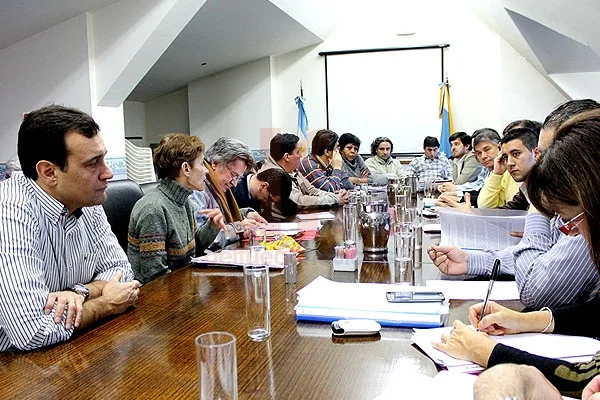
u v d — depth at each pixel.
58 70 3.85
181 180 1.93
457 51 6.75
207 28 5.21
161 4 3.63
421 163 5.92
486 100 6.70
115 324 1.19
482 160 3.50
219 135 7.41
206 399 0.76
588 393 0.78
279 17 5.63
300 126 7.16
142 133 7.75
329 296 1.27
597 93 5.86
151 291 1.44
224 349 0.76
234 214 2.51
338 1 6.59
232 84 7.30
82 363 0.98
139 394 0.84
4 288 1.10
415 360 0.96
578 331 1.07
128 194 2.17
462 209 2.14
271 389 0.85
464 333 0.96
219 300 1.34
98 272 1.49
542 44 5.51
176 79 6.95
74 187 1.28
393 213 2.51
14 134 3.99
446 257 1.53
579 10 4.05
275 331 1.11
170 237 1.92
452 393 0.80
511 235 1.80
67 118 1.26
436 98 6.87
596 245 0.83
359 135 7.13
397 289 1.33
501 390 0.66
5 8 3.20
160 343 1.06
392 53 6.95
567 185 0.82
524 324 1.07
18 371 0.95
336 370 0.92
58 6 3.47
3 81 3.99
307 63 7.19
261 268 1.12
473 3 6.25
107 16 3.76
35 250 1.22
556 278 1.21
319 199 3.32
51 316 1.10
